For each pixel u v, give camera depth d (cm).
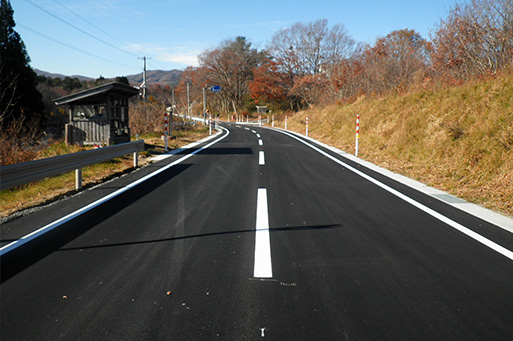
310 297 294
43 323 253
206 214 534
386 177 870
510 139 752
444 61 1467
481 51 1309
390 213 554
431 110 1167
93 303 280
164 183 766
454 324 256
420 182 813
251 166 1015
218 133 2639
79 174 693
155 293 298
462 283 321
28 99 3148
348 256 382
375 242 425
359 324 255
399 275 337
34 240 420
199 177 840
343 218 523
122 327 249
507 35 1212
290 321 259
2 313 265
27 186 708
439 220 520
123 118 1414
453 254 391
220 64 7219
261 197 647
